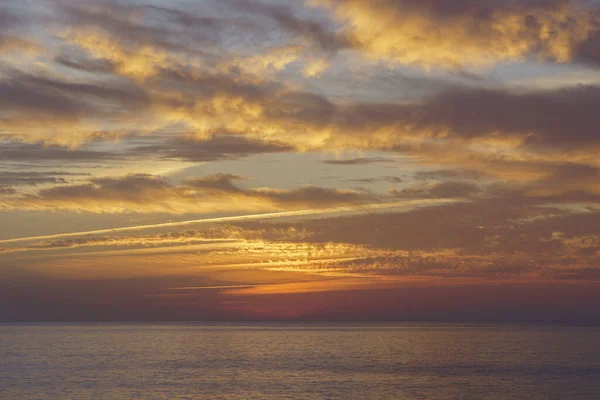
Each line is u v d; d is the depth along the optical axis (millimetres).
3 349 156375
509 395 75500
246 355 139125
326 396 73812
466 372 100000
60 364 112938
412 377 92750
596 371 101688
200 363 116500
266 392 76562
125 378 90375
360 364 114812
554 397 74125
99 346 172875
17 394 74562
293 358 130125
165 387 80750
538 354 141000
